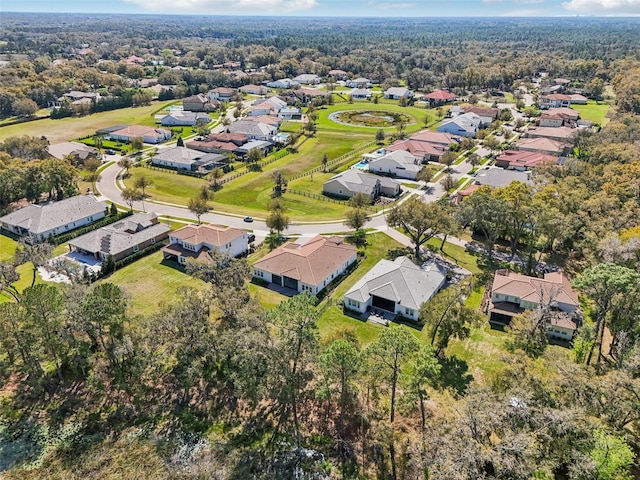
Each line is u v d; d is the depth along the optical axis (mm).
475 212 71500
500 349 54344
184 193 106562
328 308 62844
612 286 44094
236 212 95500
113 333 47281
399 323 59625
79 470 40906
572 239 74000
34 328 45875
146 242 79312
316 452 42156
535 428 33375
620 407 34875
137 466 41188
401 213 74625
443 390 47719
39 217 82875
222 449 42656
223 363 49406
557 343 55469
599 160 101250
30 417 46125
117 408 47156
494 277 66500
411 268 65500
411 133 161500
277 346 42312
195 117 178125
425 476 36688
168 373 51219
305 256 69125
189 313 46406
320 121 182250
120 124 172000
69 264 68938
